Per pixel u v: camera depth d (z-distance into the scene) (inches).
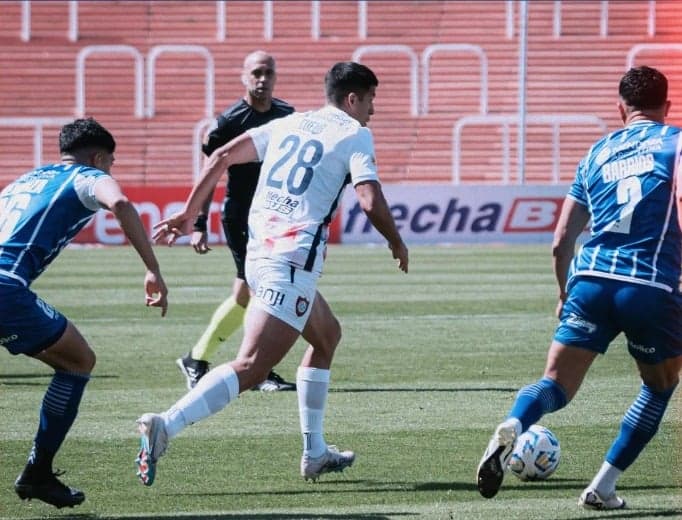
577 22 4576.8
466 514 766.5
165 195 3339.1
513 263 2822.3
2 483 860.6
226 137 1268.5
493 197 3412.9
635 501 798.5
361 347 1574.8
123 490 839.7
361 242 3400.6
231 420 1100.5
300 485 855.1
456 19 4603.8
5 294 753.0
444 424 1073.5
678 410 1136.2
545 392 746.8
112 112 4424.2
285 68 4527.6
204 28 4603.8
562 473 888.3
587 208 778.2
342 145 810.8
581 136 4392.2
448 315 1909.4
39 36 4562.0
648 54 4500.5
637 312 738.8
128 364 1440.7
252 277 810.2
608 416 1103.0
